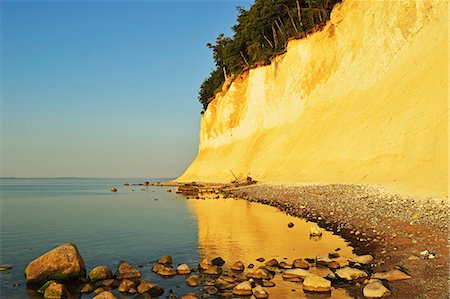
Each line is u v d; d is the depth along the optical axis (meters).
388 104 29.56
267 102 50.56
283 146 43.09
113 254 13.93
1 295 9.75
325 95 40.28
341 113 35.78
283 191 30.20
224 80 73.50
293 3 51.88
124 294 9.62
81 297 9.58
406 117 26.55
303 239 14.87
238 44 60.97
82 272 10.94
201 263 11.85
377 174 26.20
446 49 26.48
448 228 12.83
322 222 17.64
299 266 11.10
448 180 19.59
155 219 23.20
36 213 28.06
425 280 8.95
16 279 11.02
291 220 19.41
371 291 8.44
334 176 30.17
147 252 14.15
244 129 55.19
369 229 14.55
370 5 36.56
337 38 40.66
